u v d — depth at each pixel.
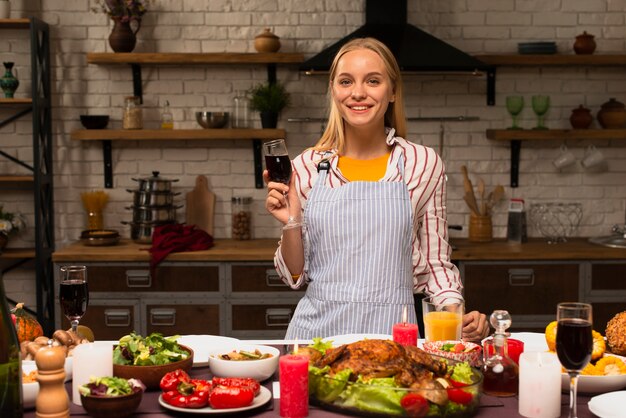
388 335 2.25
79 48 4.89
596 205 5.05
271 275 4.37
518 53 4.86
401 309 2.43
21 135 4.90
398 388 1.61
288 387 1.63
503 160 5.01
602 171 5.04
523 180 5.03
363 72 2.46
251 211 5.00
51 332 4.82
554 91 4.98
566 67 4.97
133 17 4.71
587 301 4.41
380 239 2.46
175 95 4.94
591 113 5.00
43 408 1.58
